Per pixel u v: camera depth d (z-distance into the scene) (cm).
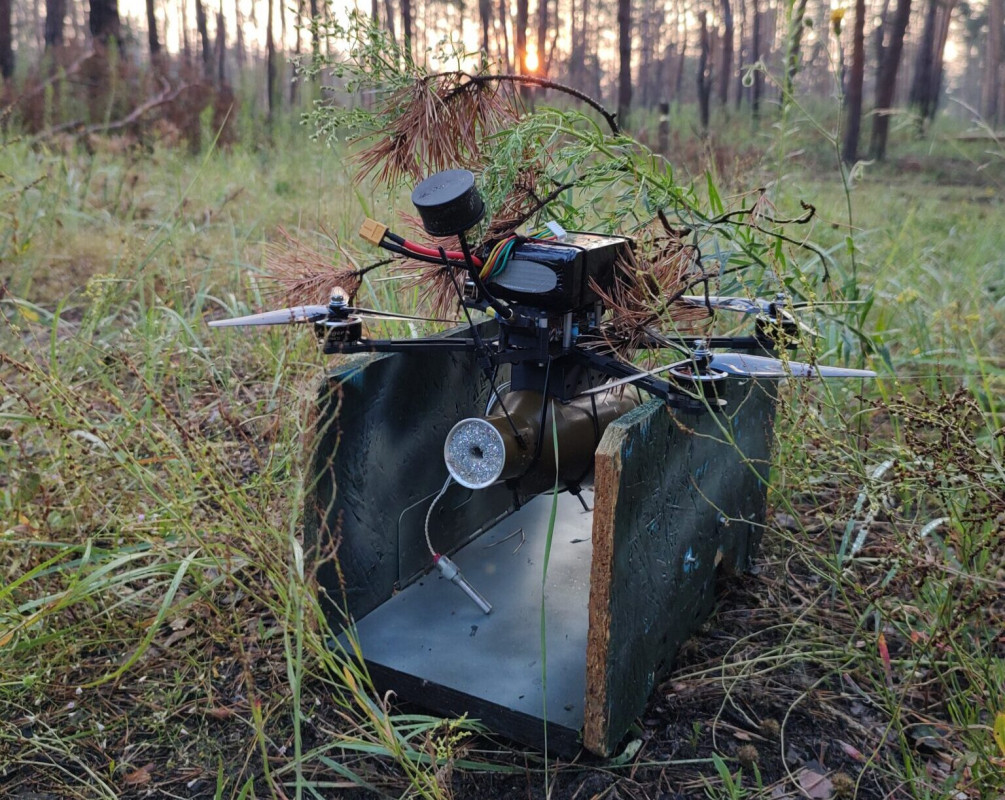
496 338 82
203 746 66
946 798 57
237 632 72
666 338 69
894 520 77
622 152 86
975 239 208
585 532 89
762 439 85
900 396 85
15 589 78
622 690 61
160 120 353
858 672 72
